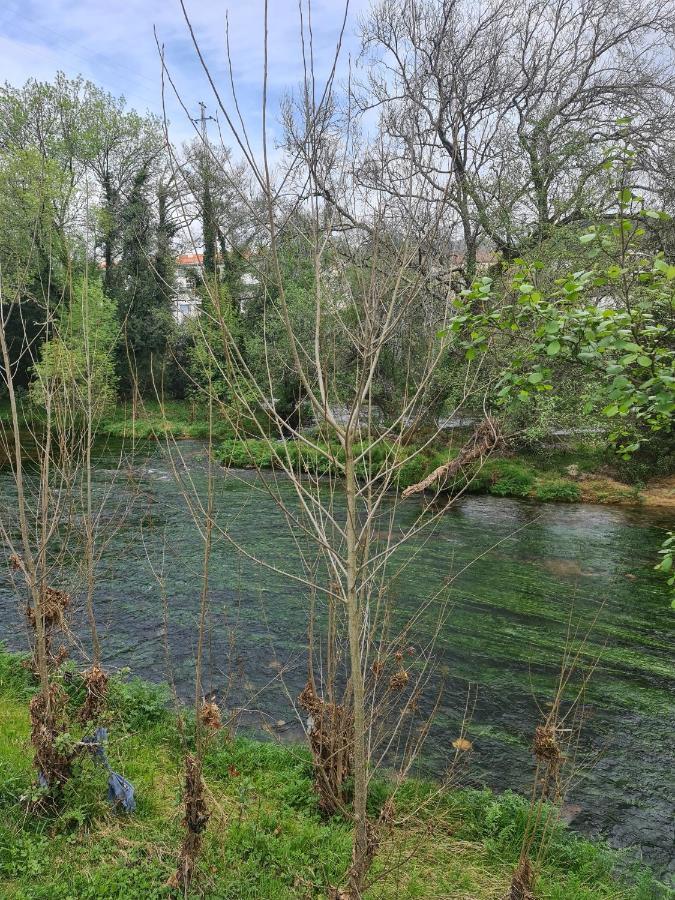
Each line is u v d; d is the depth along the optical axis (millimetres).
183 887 3520
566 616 9367
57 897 3482
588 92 19266
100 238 23469
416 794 4883
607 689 7348
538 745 3764
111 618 8523
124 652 7594
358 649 2799
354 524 2697
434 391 13406
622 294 4246
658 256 3971
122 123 28500
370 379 2629
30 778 4547
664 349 3918
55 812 4203
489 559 11852
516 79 16828
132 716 5793
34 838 3961
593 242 4039
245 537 12281
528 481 17609
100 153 27984
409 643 8172
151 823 4277
